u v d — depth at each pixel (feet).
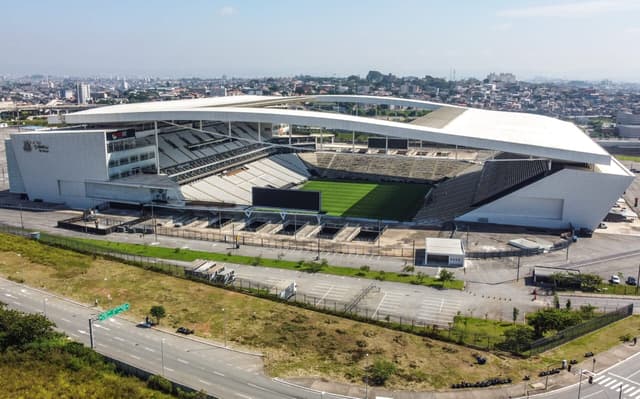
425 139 379.55
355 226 381.40
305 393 173.68
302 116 398.21
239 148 573.74
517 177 400.47
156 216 398.21
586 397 171.83
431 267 295.69
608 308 243.81
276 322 224.74
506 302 249.96
